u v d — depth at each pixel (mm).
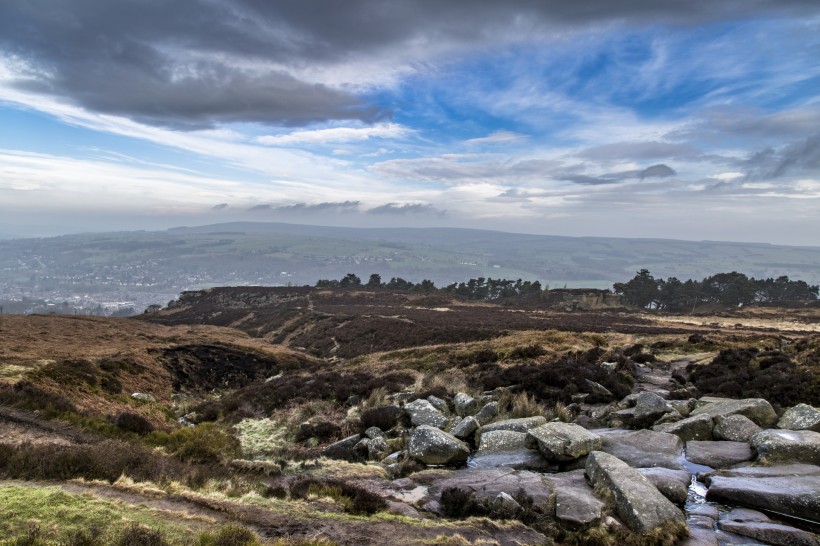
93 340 45250
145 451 13375
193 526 8367
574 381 21016
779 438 11445
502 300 144125
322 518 9391
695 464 11945
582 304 125750
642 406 16484
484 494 10836
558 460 12633
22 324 48500
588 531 8812
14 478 9891
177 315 117188
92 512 8125
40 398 17875
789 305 116062
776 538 8188
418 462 13781
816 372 19406
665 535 8422
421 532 8938
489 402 19297
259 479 12492
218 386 40688
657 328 65438
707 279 152625
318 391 25781
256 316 103938
